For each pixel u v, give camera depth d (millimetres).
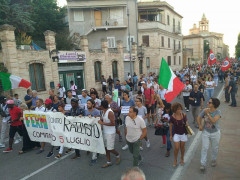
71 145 5785
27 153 6469
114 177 4816
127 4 26609
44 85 13891
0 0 15219
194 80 16203
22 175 5117
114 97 7676
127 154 6055
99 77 19141
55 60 14125
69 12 26094
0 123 9961
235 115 9680
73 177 4902
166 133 5746
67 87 16141
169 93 6039
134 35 27344
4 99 7117
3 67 11469
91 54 17719
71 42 19953
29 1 21500
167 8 32125
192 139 6992
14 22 16234
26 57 12539
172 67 35062
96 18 26719
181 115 5000
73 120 5641
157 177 4754
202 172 4871
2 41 11531
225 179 4543
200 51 59688
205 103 12484
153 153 6059
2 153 6539
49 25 25391
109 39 27109
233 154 5703
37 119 6234
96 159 5789
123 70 21984
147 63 28484
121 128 8609
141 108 6574
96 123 5277
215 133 4805
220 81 24078
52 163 5691
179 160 5551
